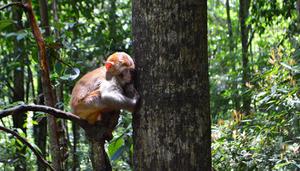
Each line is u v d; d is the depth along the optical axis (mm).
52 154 6676
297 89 7109
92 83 5789
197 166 4797
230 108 12211
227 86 13906
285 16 12805
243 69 11336
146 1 4824
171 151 4742
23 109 5266
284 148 6879
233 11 20719
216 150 7562
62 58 9070
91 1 13500
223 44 16953
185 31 4777
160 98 4762
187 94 4773
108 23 13625
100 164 5723
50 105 6422
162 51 4766
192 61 4801
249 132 7676
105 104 5438
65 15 14000
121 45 12086
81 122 5680
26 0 6172
